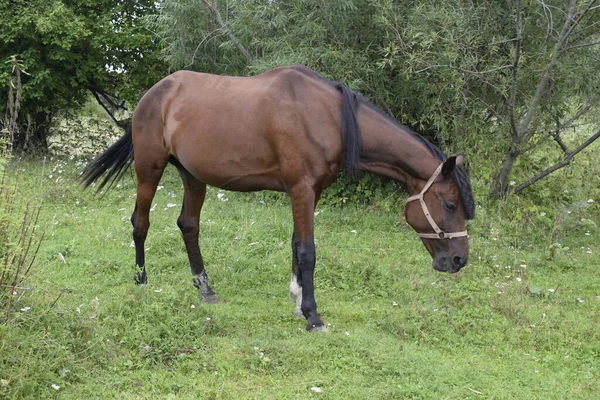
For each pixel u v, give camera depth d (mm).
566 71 7301
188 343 4227
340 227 7680
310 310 4688
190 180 5375
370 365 4098
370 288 5812
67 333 3984
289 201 8719
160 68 12250
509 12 7758
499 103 8219
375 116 4723
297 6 8125
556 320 5020
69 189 8906
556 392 3902
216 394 3654
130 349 4102
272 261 6395
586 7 6961
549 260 6660
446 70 7410
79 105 12805
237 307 5262
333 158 4625
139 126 5359
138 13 12344
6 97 11656
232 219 7762
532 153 8422
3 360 3600
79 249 6625
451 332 4750
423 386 3838
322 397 3678
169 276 5930
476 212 7367
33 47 11523
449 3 7637
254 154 4762
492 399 3756
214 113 4875
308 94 4633
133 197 8969
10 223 4102
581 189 8070
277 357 4121
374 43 8344
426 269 6266
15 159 10867
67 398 3531
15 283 3992
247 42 9438
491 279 6047
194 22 9594
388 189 8633
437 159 4699
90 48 11984
